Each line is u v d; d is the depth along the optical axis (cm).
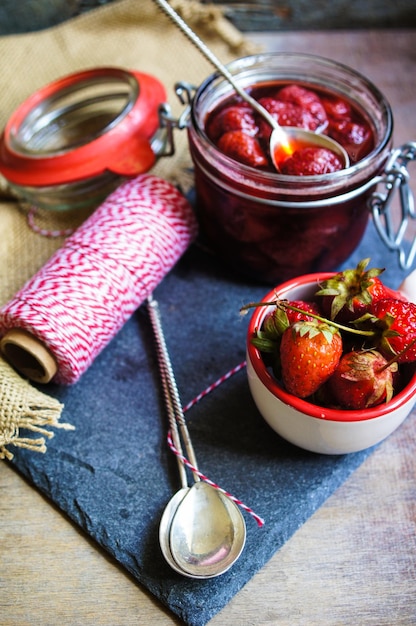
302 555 41
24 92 59
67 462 43
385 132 45
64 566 41
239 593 40
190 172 54
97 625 39
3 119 57
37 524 42
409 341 39
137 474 43
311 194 43
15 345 44
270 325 40
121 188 48
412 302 43
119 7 61
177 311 49
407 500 42
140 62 60
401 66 62
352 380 38
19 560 41
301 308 41
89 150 48
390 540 41
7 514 42
